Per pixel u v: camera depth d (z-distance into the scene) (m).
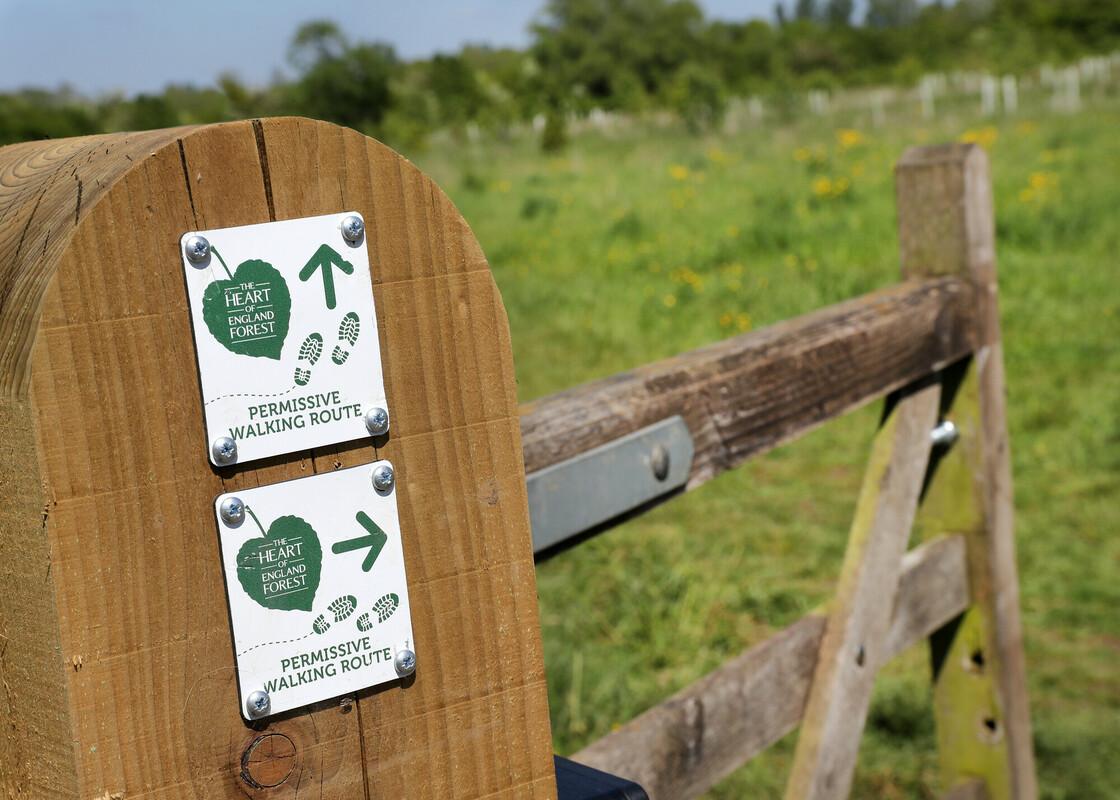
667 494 1.51
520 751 0.94
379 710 0.87
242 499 0.79
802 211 10.95
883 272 8.84
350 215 0.82
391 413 0.85
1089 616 4.14
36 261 0.74
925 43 53.66
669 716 1.61
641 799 1.07
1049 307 7.62
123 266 0.73
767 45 53.22
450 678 0.90
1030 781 2.38
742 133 23.41
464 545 0.90
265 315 0.78
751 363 1.64
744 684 1.75
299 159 0.79
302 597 0.82
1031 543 4.73
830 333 1.80
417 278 0.85
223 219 0.77
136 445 0.75
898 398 2.03
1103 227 9.31
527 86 37.56
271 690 0.81
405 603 0.87
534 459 1.31
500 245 11.35
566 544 1.37
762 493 5.36
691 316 8.21
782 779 3.18
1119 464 5.43
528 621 0.94
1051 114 19.70
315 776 0.84
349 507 0.83
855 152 15.50
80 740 0.75
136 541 0.75
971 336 2.17
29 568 0.75
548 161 21.14
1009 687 2.31
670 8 57.38
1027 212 9.61
